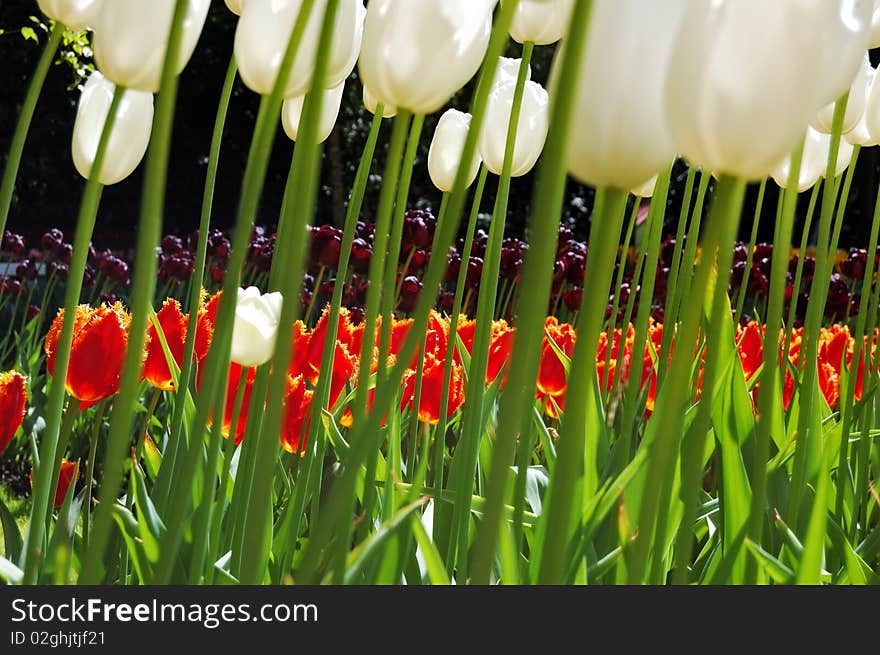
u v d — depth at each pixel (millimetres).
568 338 3111
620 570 1432
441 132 1698
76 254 1030
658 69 616
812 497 1875
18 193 18797
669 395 687
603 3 620
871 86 1652
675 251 1800
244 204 788
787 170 1527
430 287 697
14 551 1653
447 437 2805
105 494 680
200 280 1485
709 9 606
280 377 718
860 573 1367
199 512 1087
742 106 603
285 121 1603
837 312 4625
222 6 18641
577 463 632
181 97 19594
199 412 792
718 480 1804
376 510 1674
